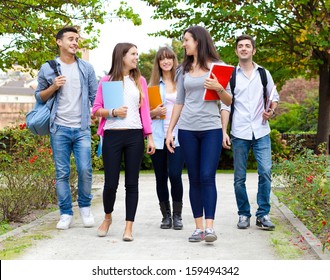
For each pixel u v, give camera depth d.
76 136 6.63
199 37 5.71
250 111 6.52
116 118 5.91
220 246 5.61
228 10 15.62
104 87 5.93
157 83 6.65
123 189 11.18
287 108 28.00
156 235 6.18
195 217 5.84
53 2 12.46
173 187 6.50
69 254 5.30
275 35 16.23
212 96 5.62
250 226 6.71
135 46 6.07
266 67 17.31
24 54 12.84
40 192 8.15
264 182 6.48
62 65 6.62
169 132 5.97
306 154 7.98
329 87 16.89
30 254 5.30
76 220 7.20
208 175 5.62
